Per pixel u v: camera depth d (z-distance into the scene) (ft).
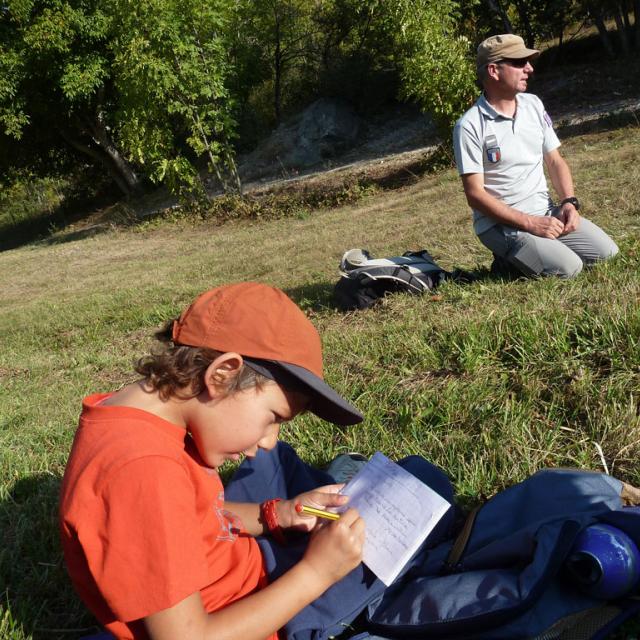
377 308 19.56
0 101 71.92
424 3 50.31
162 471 5.37
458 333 14.61
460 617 6.40
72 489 5.41
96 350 24.71
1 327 32.40
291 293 25.03
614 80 58.65
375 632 6.89
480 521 7.59
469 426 11.38
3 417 17.34
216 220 58.23
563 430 10.77
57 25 67.87
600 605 6.27
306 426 12.33
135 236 60.08
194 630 5.29
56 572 9.43
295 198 56.08
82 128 81.20
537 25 67.15
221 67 59.82
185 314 5.93
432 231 30.27
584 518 6.66
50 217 101.86
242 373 5.56
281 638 6.77
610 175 30.86
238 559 6.55
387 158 61.87
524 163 18.11
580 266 17.39
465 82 49.52
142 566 5.20
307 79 82.94
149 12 55.47
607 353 12.13
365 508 7.14
